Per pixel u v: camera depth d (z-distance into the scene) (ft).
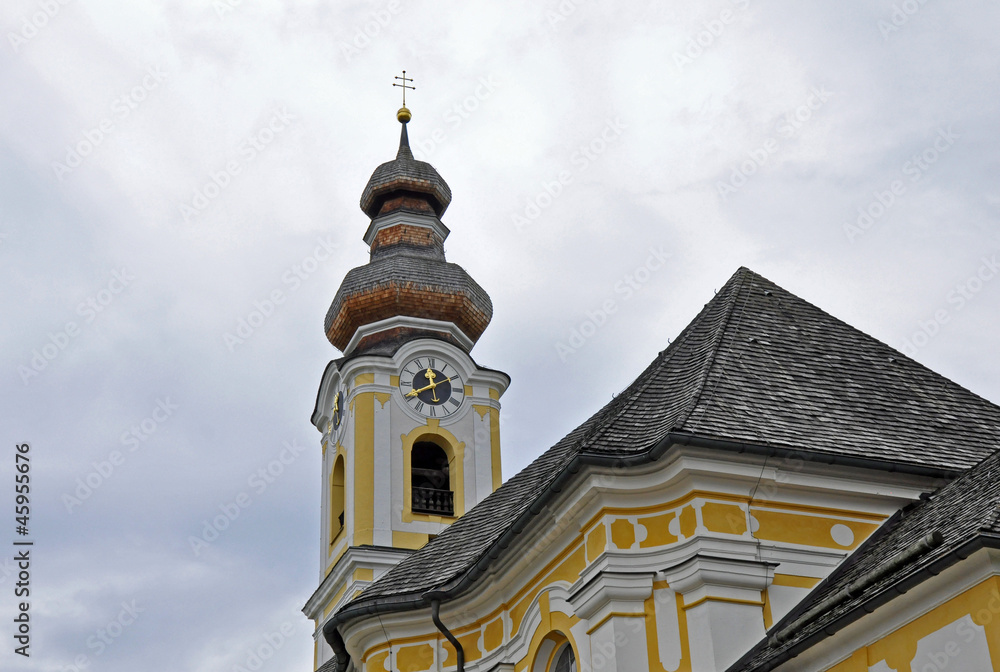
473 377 157.17
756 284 94.32
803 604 69.21
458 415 155.02
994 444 79.92
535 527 77.41
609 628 69.72
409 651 87.92
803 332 88.38
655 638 69.31
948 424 81.15
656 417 76.48
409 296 163.43
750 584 69.00
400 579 94.17
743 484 71.31
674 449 70.08
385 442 149.89
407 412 152.66
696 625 68.39
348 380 155.33
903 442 77.00
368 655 89.97
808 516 71.92
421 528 145.89
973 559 52.95
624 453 71.51
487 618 84.99
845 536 71.97
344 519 148.97
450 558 93.30
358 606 88.69
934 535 56.24
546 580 78.79
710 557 68.95
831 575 70.69
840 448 73.46
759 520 71.15
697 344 86.38
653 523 71.67
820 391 80.64
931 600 54.70
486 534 93.30
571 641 74.18
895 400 82.74
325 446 162.50
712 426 72.08
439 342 156.66
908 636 55.52
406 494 147.64
